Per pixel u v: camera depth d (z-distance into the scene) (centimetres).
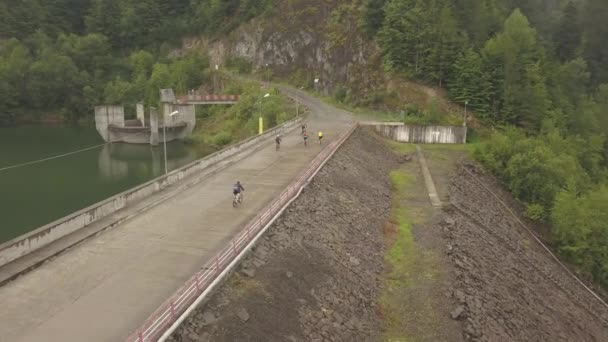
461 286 2783
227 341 1783
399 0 8300
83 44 13412
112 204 2828
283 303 2156
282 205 2906
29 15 14138
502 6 10188
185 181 3562
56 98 12638
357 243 3158
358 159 5000
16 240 2181
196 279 1875
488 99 7312
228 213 2903
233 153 4538
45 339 1639
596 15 11131
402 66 8069
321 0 11075
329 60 9831
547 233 4984
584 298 3934
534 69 7700
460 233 3638
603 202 4850
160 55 14025
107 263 2206
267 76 11375
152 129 9169
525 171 5522
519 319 2817
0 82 11881
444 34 7788
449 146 6656
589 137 7375
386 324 2517
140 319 1756
